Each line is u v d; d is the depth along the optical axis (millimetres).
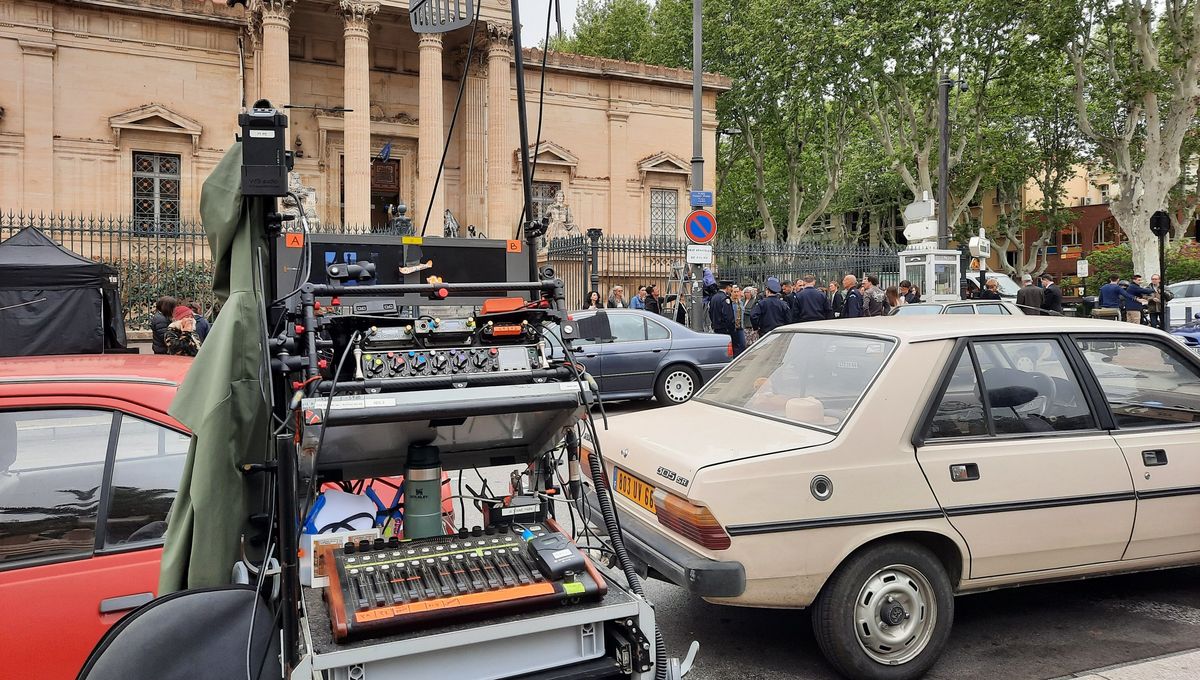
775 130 36531
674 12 37188
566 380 2588
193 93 24516
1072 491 4094
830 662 3818
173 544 2629
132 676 2158
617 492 4469
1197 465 4383
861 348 4316
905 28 29141
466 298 3227
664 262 24797
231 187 2766
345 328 2600
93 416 3029
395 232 4844
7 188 22281
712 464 3684
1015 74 30344
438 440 2762
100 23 23344
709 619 4625
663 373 12484
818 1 31031
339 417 2254
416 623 2119
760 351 5152
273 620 2367
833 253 22844
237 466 2607
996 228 47031
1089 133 30188
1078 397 4340
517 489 3014
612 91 30172
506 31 25906
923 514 3826
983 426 4074
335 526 2695
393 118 27875
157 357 3643
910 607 3842
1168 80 28094
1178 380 4617
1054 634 4332
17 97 22359
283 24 22797
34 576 2799
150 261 19031
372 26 26469
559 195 26297
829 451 3754
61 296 12242
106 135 23453
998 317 4680
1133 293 19219
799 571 3648
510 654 2238
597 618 2316
